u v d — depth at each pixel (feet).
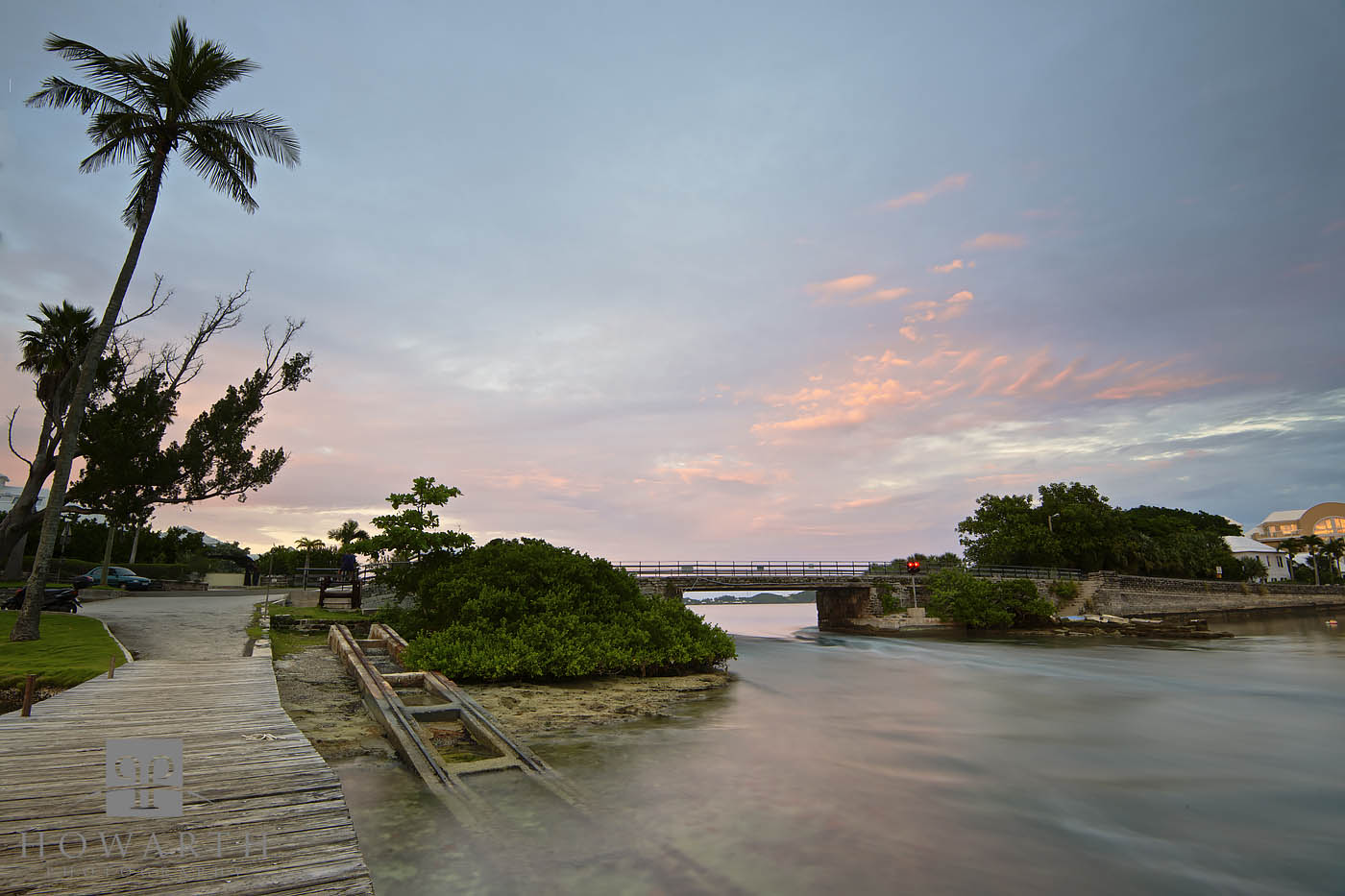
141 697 35.14
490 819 22.94
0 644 50.39
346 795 25.00
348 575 106.01
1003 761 33.17
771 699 52.06
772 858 20.24
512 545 72.33
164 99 62.80
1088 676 71.26
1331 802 27.12
